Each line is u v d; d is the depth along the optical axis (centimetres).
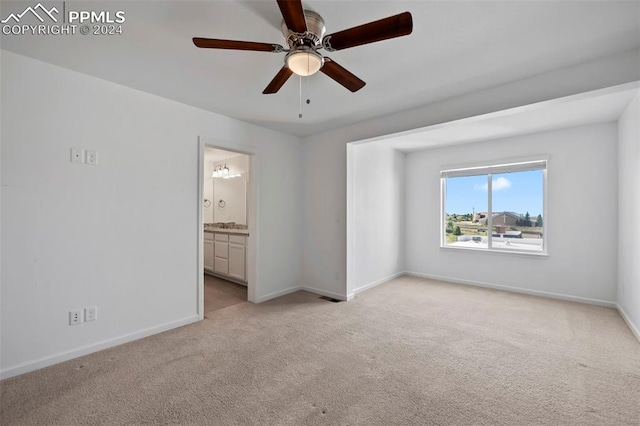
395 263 519
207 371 212
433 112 299
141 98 269
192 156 306
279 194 406
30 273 211
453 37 189
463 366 221
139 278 268
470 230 484
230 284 466
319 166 416
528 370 215
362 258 434
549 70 233
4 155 201
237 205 575
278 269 404
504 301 380
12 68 203
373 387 194
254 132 372
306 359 230
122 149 257
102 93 245
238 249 457
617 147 355
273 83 202
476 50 204
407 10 164
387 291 430
